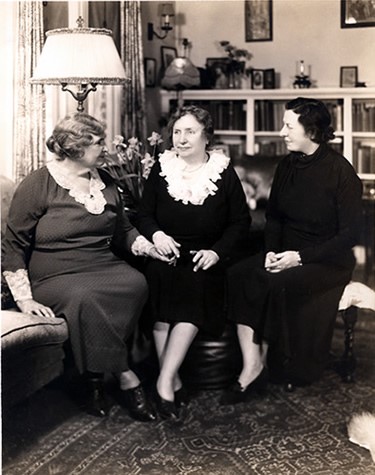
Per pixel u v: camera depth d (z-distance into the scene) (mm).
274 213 2549
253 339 2336
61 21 2889
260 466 1932
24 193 2141
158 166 2441
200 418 2238
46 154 2691
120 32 3477
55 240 2174
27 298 2107
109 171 2754
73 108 3039
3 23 2520
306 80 4078
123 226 2357
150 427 2172
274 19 4156
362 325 3035
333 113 4004
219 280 2359
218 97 4266
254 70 4215
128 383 2225
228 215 2418
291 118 2426
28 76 2566
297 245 2475
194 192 2355
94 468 1915
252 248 2939
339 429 2150
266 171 3309
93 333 2098
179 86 4066
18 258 2145
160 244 2270
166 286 2289
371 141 3953
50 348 2033
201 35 4355
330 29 4012
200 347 2404
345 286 2461
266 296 2312
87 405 2256
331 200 2418
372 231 3645
